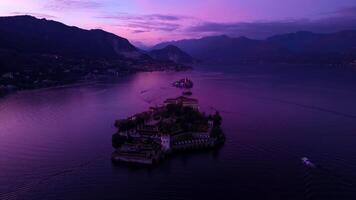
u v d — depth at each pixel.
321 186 171.12
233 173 188.12
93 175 188.00
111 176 186.38
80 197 164.62
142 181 180.25
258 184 174.75
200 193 167.25
